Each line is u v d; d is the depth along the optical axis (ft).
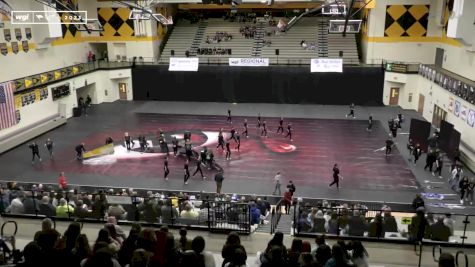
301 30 135.74
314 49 130.00
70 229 22.72
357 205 49.83
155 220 38.88
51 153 85.71
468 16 84.12
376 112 116.98
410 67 115.96
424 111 111.34
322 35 133.59
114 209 38.70
